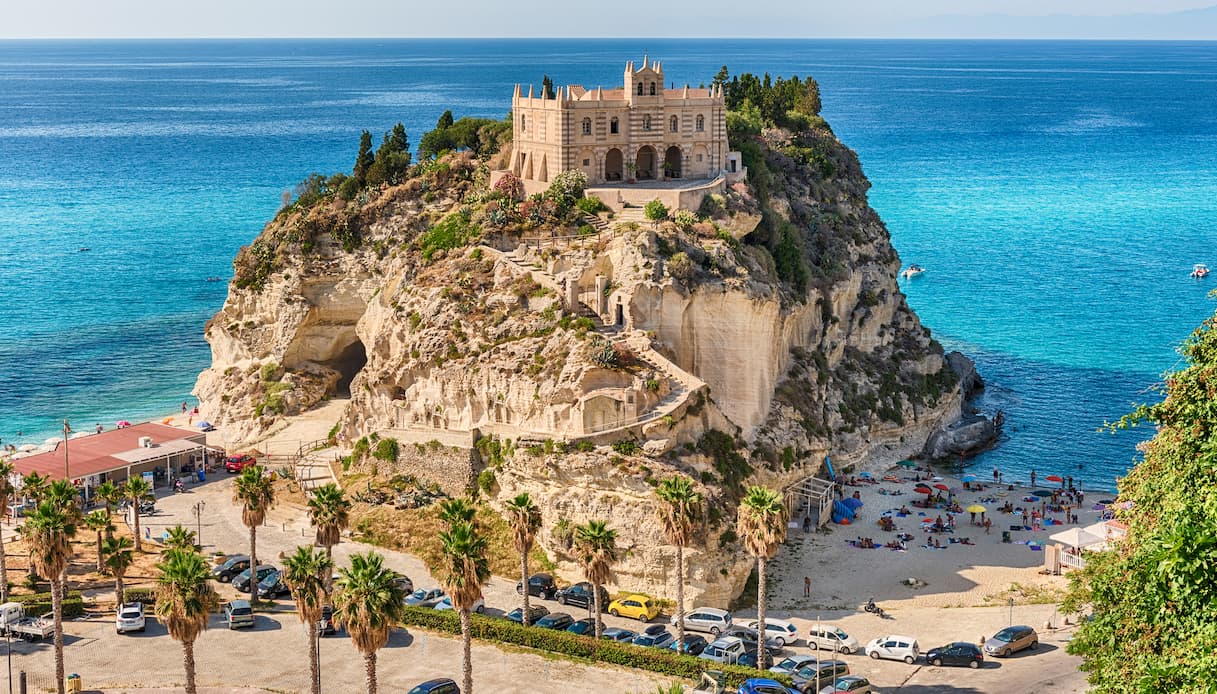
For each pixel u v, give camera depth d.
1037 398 188.25
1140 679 62.12
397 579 115.31
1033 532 137.62
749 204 161.25
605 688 100.12
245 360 176.88
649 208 149.75
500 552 127.06
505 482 131.62
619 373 131.00
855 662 106.19
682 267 140.25
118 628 108.75
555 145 163.75
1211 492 70.00
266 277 175.38
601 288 140.62
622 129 166.62
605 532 105.62
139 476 131.00
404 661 104.75
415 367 145.50
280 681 101.00
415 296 152.75
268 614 113.75
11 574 118.44
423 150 194.62
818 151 195.25
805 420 150.00
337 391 177.75
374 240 174.12
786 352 157.00
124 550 111.69
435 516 132.50
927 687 100.69
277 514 137.12
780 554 131.25
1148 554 67.56
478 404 139.50
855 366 168.62
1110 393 190.38
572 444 125.69
